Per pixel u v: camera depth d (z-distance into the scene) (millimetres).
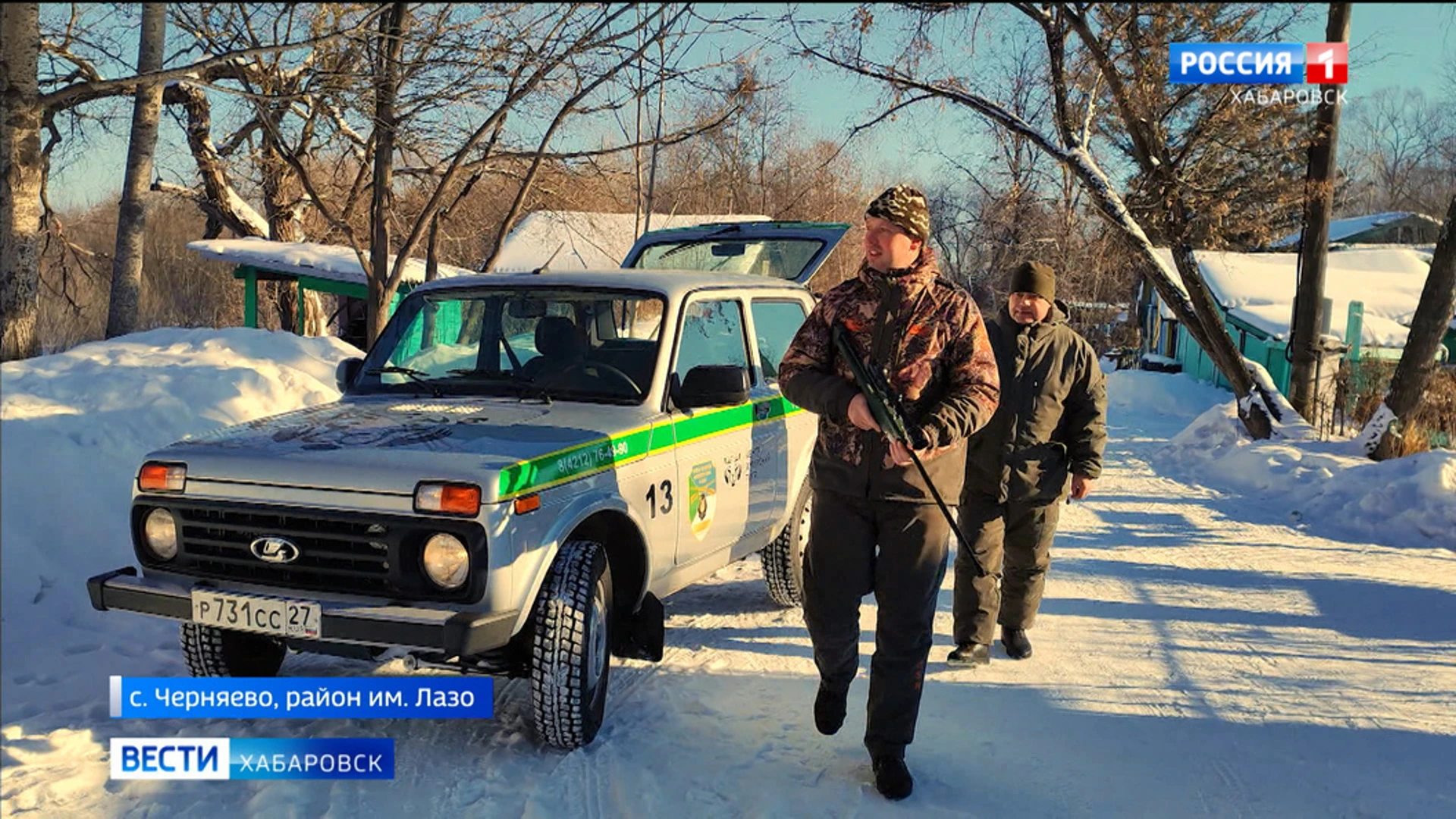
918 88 10633
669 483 4625
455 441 3994
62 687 4477
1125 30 9180
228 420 7273
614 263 16688
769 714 4535
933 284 3744
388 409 4547
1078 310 30516
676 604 6188
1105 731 4430
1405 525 8461
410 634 3555
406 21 7824
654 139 9430
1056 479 5059
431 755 4012
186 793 3670
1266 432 12195
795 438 5797
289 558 3754
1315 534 8500
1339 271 24328
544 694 3939
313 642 3998
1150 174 11875
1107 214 11617
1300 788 3930
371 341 8828
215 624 3771
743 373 4551
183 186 18641
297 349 9430
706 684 4863
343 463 3740
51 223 17109
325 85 7879
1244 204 12703
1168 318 26969
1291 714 4645
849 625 3932
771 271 8680
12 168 7582
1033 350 4984
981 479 5051
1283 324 19812
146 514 3953
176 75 6727
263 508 3750
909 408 3717
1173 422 16891
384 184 8750
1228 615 6133
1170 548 7918
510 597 3686
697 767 3979
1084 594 6566
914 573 3725
